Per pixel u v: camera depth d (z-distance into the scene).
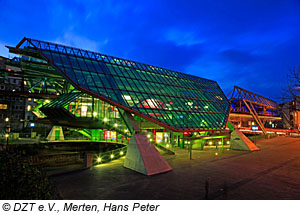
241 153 31.03
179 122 28.64
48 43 28.70
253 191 13.27
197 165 21.69
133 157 19.80
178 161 24.05
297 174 17.80
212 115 36.31
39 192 6.29
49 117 29.06
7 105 68.00
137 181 15.65
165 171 18.78
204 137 29.12
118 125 29.78
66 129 64.56
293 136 66.62
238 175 17.47
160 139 43.78
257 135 61.16
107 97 24.31
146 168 17.75
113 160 25.23
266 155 29.02
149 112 26.45
